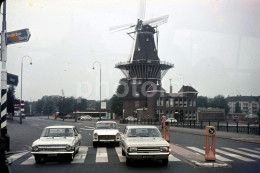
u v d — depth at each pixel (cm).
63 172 1023
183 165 1152
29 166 1147
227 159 1306
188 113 8250
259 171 1023
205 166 1115
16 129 3812
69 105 12031
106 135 1791
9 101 7694
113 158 1343
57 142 1226
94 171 1038
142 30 7981
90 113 11056
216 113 8575
